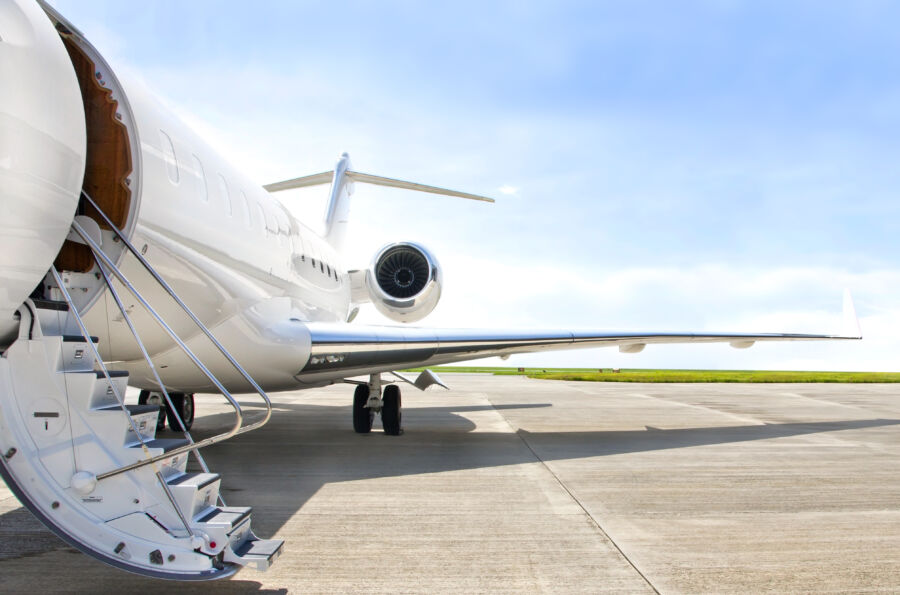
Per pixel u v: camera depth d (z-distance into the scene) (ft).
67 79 12.12
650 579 11.89
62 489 10.96
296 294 27.12
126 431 11.12
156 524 10.77
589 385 87.76
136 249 15.14
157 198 15.97
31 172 11.28
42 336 11.60
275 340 22.31
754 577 12.03
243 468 22.72
